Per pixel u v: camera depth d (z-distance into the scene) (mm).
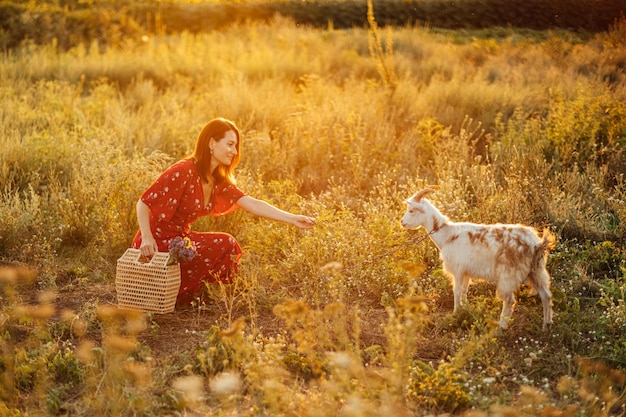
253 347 4355
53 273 6043
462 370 4352
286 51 16891
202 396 4035
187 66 15086
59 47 18281
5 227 6527
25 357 4348
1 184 7656
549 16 21828
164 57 15625
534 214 6816
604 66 14117
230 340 4293
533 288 4957
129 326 4504
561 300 5148
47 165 8188
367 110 10234
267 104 10695
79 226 6770
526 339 4863
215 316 5281
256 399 3939
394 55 16375
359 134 9297
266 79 12914
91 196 7059
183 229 5492
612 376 4195
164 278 5070
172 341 4852
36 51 16797
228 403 3922
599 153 8320
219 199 5699
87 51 18438
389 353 4152
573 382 4105
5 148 8195
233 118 10328
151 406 3916
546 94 11062
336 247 5949
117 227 6656
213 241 5543
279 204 7555
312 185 8555
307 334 4246
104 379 4023
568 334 4832
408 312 3801
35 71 14258
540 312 5207
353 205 7738
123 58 15836
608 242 6051
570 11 21484
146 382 4098
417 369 4168
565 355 4598
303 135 9375
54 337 4871
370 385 3906
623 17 20469
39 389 4027
